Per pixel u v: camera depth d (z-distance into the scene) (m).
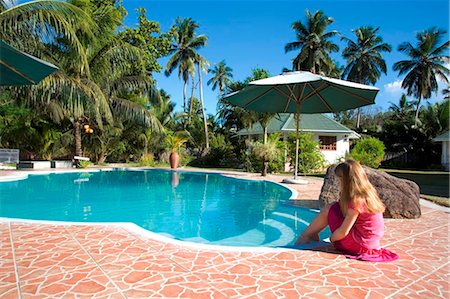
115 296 2.59
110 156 25.00
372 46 40.88
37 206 7.90
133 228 4.76
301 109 12.16
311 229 4.20
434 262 3.55
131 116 19.47
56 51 15.36
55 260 3.39
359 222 3.64
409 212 5.91
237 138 29.03
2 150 14.93
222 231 5.67
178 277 3.00
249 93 10.64
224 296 2.63
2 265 3.24
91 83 16.09
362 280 3.02
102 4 21.36
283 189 10.96
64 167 18.23
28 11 10.80
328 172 6.95
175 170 18.92
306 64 37.09
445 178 17.09
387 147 30.83
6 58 4.91
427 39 37.19
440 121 28.78
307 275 3.11
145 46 24.86
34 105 16.97
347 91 9.72
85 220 6.47
